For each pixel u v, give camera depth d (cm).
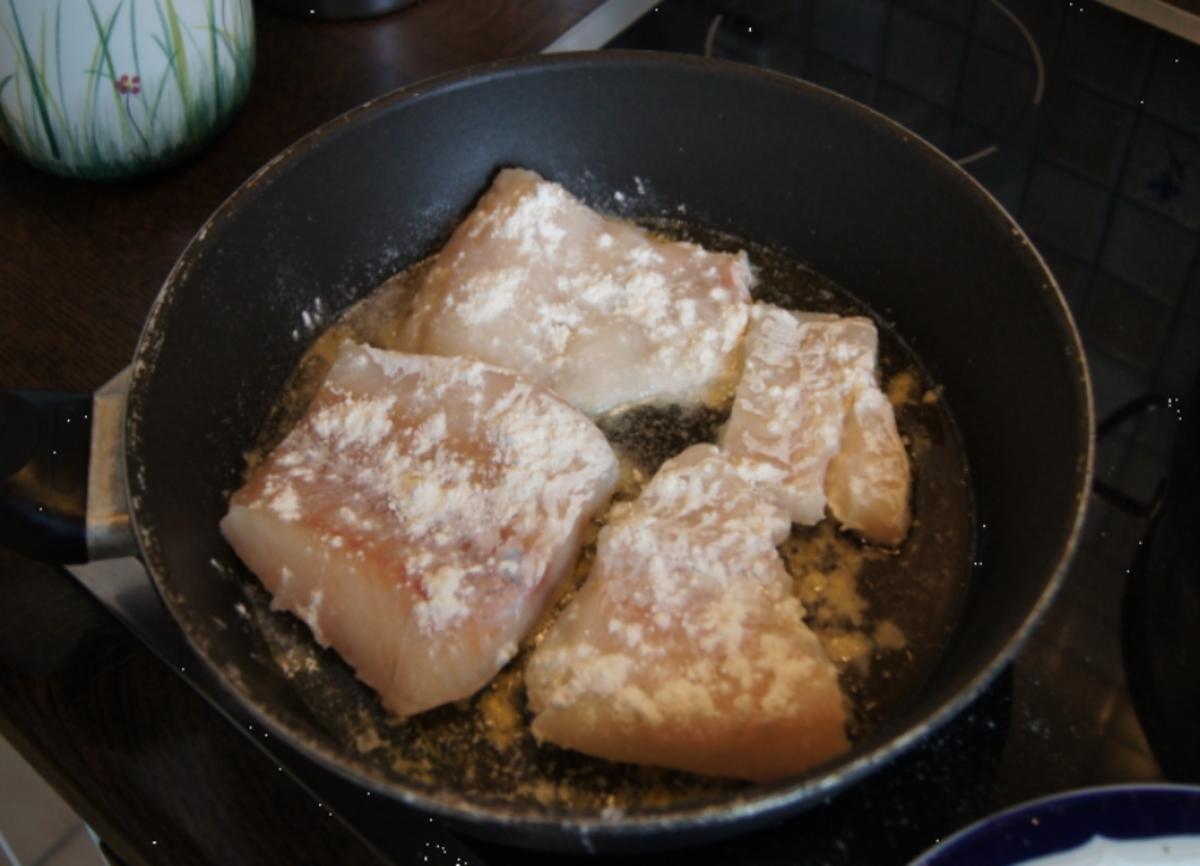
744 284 53
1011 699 43
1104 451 48
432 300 53
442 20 63
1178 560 45
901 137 50
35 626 46
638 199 57
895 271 53
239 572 48
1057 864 39
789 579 46
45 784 50
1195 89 58
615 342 52
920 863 39
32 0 50
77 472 43
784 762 42
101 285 54
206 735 44
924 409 52
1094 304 52
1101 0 61
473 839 41
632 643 44
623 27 61
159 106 54
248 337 50
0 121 54
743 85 52
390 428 48
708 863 41
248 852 42
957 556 48
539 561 45
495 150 55
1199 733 42
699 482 47
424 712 45
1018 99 58
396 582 45
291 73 61
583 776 43
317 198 51
